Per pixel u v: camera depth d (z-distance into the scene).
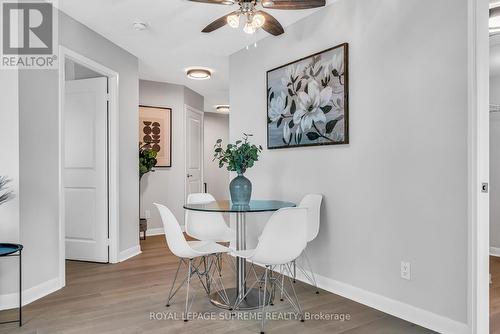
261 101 3.94
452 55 2.25
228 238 3.44
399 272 2.56
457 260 2.22
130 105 4.36
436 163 2.34
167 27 3.59
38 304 2.77
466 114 2.18
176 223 2.55
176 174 6.09
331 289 3.10
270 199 3.80
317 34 3.25
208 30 2.90
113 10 3.21
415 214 2.46
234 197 2.99
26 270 2.80
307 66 3.30
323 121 3.14
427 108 2.39
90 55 3.61
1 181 2.62
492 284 3.27
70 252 4.12
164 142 5.95
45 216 2.99
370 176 2.77
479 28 2.12
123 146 4.20
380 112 2.69
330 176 3.11
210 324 2.43
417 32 2.45
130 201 4.34
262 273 3.66
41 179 2.94
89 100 4.05
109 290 3.10
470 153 2.14
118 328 2.36
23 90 2.76
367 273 2.79
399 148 2.56
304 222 2.41
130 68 4.37
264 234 2.32
